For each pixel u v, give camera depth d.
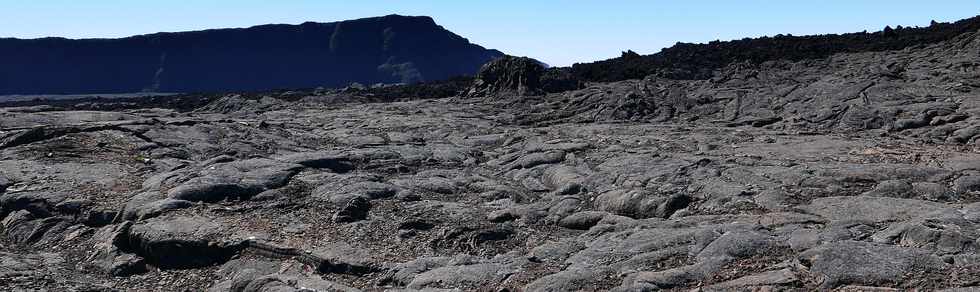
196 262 16.08
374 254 15.20
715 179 19.75
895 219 14.94
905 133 28.22
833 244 12.77
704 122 34.72
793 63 46.31
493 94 48.50
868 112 31.20
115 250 16.66
